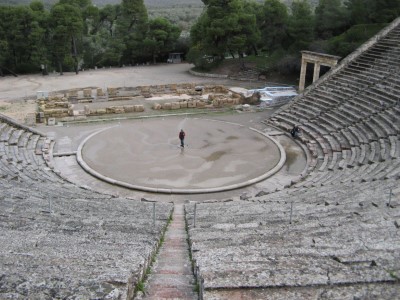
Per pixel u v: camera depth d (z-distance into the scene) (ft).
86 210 48.83
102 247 30.55
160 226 42.57
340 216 41.22
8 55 203.92
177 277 25.35
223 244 32.48
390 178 58.29
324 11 181.27
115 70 219.00
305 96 120.67
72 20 200.13
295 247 28.78
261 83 177.99
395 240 29.27
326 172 75.72
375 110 94.43
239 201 62.34
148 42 232.32
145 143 97.60
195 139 100.94
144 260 26.55
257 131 107.76
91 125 113.29
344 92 111.55
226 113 126.93
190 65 236.63
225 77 192.24
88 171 81.15
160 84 176.65
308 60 135.44
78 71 215.72
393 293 18.66
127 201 61.16
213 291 19.06
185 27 403.34
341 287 19.25
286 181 78.69
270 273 20.94
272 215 45.21
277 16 196.54
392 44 121.08
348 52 148.36
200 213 51.67
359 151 81.66
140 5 234.38
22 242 30.58
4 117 98.58
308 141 96.48
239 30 190.60
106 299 17.39
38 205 48.03
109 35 251.60
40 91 153.99
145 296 21.71
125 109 126.93
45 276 19.80
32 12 203.72
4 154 82.02
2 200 48.44
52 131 107.45
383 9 156.87
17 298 17.26
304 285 19.36
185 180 77.56
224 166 84.58
